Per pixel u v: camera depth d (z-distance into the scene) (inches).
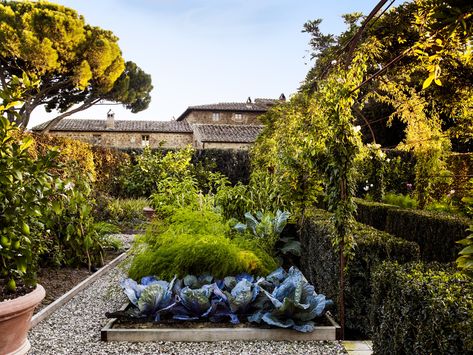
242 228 226.8
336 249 147.2
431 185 302.2
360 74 159.3
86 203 215.2
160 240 193.8
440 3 64.3
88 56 735.1
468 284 82.0
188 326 141.0
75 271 216.5
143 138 1054.4
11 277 114.3
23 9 729.0
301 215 225.3
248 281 160.6
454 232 205.5
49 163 122.7
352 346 130.6
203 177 554.6
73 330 142.5
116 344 131.0
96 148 462.9
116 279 210.4
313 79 259.0
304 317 138.6
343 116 147.6
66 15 703.7
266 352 126.0
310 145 166.6
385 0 122.6
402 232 249.9
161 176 520.1
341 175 143.3
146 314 147.8
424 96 281.0
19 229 114.8
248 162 649.6
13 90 115.3
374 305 104.7
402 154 534.0
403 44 203.2
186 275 169.8
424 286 81.7
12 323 103.3
